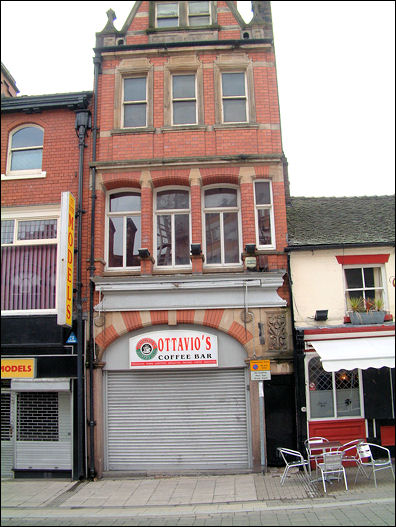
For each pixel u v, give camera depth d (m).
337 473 8.94
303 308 10.23
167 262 10.99
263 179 10.92
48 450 10.03
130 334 10.38
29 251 11.09
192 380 10.19
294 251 10.41
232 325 10.09
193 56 11.55
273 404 9.83
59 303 9.62
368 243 10.31
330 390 10.04
